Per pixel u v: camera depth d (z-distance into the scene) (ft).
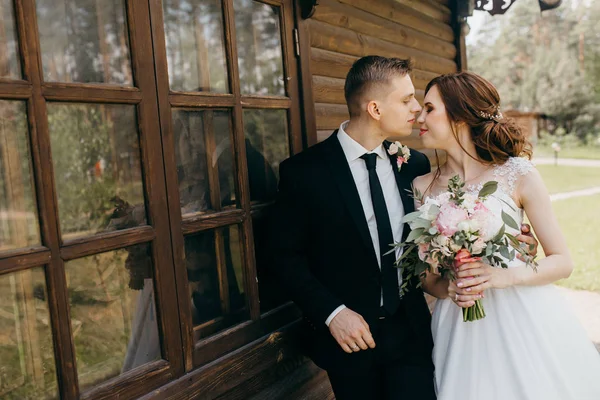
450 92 6.50
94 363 5.28
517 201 6.31
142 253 5.76
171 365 5.93
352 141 6.90
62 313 4.96
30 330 4.81
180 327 6.06
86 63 5.31
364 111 6.77
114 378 5.42
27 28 4.74
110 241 5.35
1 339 4.66
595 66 107.86
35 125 4.79
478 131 6.47
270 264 6.67
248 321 7.07
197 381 6.14
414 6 12.56
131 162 5.69
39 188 4.82
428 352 6.82
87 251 5.16
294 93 8.07
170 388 5.82
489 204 6.03
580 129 104.94
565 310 6.29
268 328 7.39
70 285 5.11
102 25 5.45
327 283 6.76
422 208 5.93
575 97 105.09
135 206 5.72
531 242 6.16
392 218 6.90
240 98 7.03
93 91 5.24
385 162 7.11
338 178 6.66
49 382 4.93
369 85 6.64
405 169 7.30
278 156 7.86
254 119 7.44
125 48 5.66
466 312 5.99
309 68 8.36
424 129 6.82
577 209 37.70
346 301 6.64
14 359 4.73
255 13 7.48
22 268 4.69
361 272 6.62
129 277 5.63
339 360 6.62
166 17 6.17
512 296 6.20
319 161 6.81
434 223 5.69
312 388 8.57
